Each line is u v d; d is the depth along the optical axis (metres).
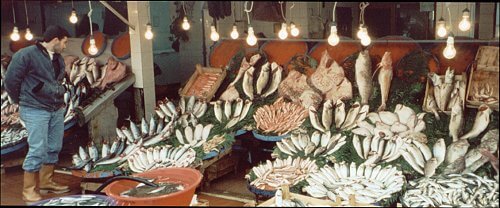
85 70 6.36
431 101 5.81
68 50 6.54
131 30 6.36
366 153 5.50
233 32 6.77
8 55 5.12
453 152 5.28
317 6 6.83
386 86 6.09
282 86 6.68
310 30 6.94
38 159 4.64
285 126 6.16
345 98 6.22
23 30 5.12
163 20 6.57
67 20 5.94
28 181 4.58
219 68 7.14
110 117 6.20
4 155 4.91
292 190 4.98
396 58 6.21
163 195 4.14
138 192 4.27
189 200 4.32
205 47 7.08
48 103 4.74
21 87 4.63
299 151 5.68
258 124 6.29
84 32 6.57
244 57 7.12
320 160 5.48
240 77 6.96
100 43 6.53
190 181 4.49
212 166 5.84
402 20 6.56
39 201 4.30
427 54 6.07
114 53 6.51
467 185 4.84
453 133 5.46
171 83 6.92
